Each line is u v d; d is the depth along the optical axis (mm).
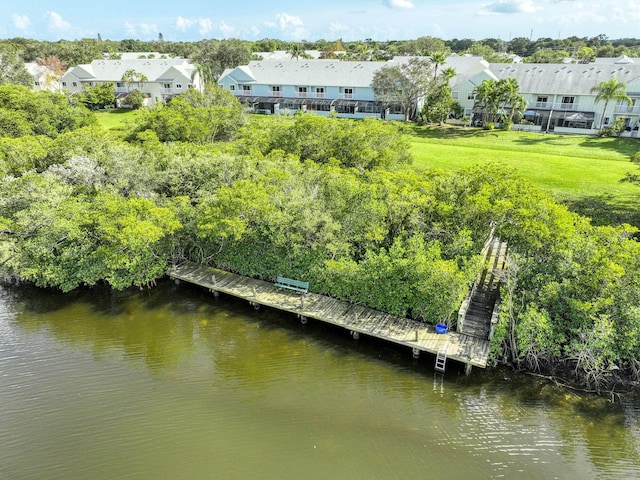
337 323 20969
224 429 16234
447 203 23109
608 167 39938
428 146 48750
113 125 62094
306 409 17141
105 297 25297
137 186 28625
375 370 19266
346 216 23375
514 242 20891
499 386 18078
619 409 16750
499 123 59469
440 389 18062
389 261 20859
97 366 19844
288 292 23766
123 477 14438
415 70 58250
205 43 121938
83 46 116500
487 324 20500
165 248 26094
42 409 17359
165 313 23719
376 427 16188
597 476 14133
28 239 24641
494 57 94000
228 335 21844
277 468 14570
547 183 35844
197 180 29312
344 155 34906
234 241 24922
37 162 33625
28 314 23812
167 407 17375
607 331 16672
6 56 68438
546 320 17844
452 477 14148
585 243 19141
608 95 50938
